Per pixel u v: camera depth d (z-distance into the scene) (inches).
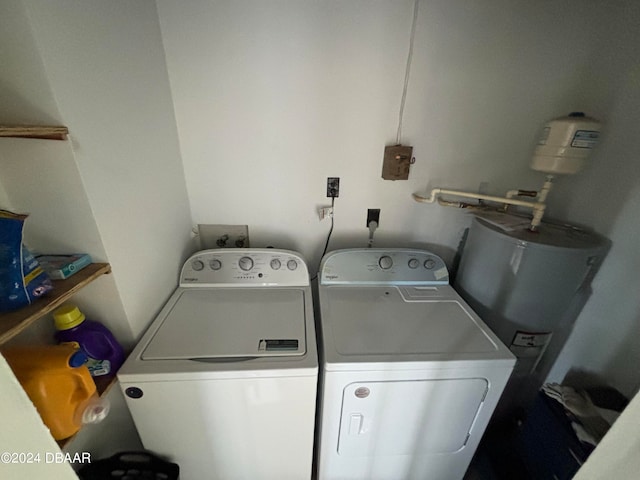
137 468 34.8
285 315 42.3
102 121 29.3
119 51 32.1
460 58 46.0
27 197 27.0
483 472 50.4
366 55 45.2
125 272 33.4
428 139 51.2
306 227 56.7
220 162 50.8
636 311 43.5
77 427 26.2
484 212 54.0
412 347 37.5
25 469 16.8
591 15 43.6
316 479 48.8
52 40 23.0
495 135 50.9
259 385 34.3
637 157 42.7
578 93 47.7
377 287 50.6
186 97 46.1
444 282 51.8
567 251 40.3
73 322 29.8
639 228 42.8
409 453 42.6
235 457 39.4
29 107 23.7
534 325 46.4
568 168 41.5
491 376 37.0
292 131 49.3
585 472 18.6
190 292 46.6
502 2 43.1
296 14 42.4
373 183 53.8
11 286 21.8
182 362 33.4
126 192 33.6
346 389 36.2
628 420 16.1
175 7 41.0
